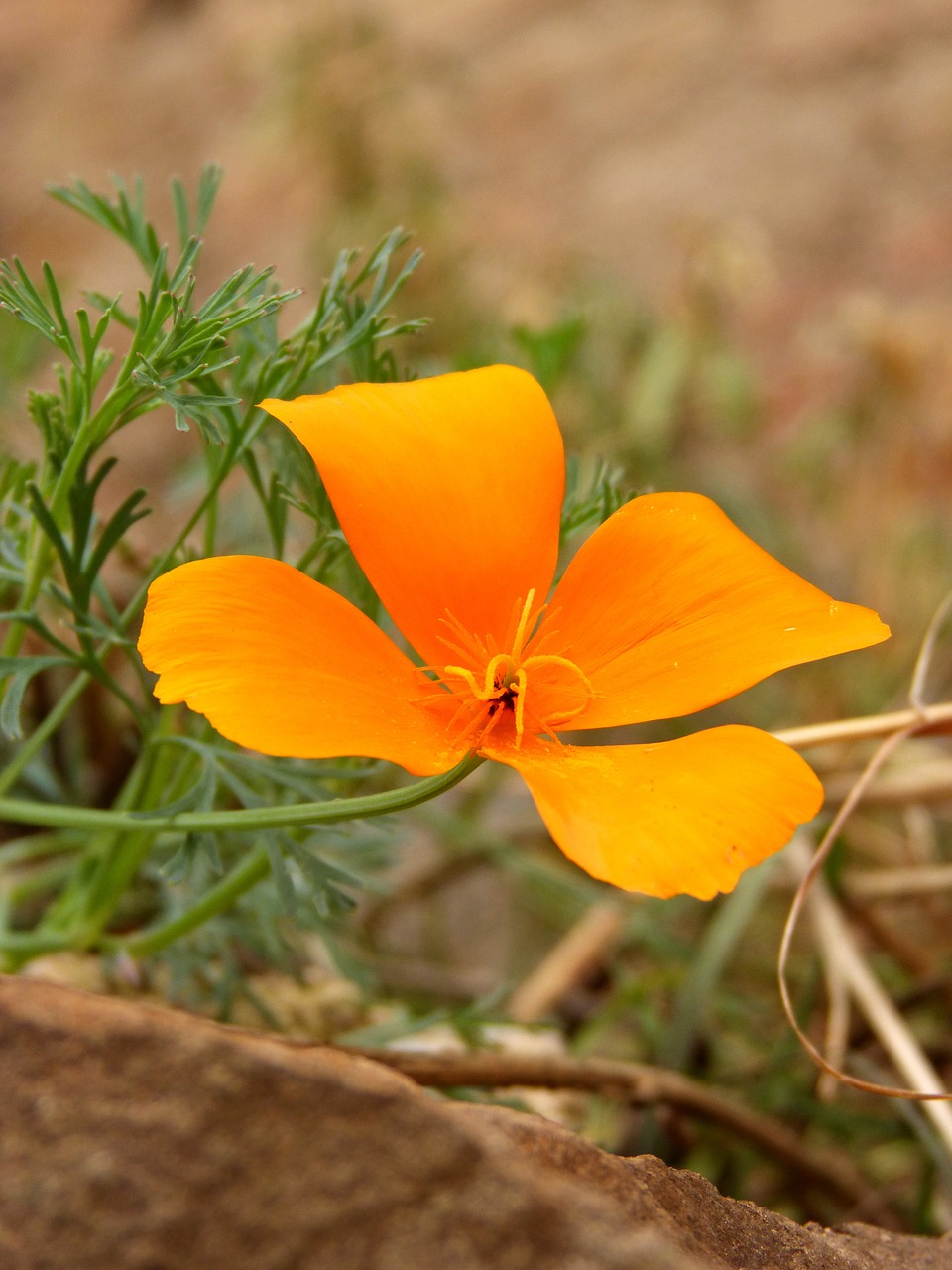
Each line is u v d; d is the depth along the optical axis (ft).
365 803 0.90
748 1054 1.39
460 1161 0.78
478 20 3.53
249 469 0.99
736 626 0.91
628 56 3.39
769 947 1.55
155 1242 0.76
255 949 1.12
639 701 0.91
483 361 1.19
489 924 1.79
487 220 2.66
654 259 2.79
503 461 0.93
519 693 0.89
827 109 3.16
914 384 1.78
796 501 2.12
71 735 1.23
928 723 1.10
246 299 1.00
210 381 0.97
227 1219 0.77
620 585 0.93
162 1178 0.77
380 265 0.99
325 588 0.89
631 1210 0.82
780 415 2.29
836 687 1.68
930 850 1.45
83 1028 0.78
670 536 0.93
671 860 0.83
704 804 0.84
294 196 2.98
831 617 0.91
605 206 2.95
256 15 3.55
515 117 3.24
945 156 2.98
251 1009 1.16
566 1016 1.37
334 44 2.26
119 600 1.25
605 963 1.41
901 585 1.76
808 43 3.34
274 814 0.92
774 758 0.85
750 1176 1.24
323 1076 0.78
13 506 1.00
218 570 0.87
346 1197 0.77
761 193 2.96
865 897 1.29
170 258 2.84
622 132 3.19
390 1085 0.78
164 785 1.04
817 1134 1.30
